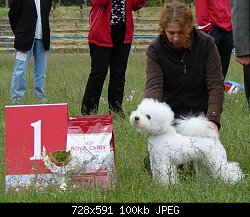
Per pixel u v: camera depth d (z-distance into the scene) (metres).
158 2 41.94
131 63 17.12
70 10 43.00
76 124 5.05
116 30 8.03
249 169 5.54
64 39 33.56
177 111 5.54
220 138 6.34
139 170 5.39
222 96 5.43
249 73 7.51
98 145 4.96
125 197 4.77
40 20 9.48
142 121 4.96
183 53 5.43
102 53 8.00
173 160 5.03
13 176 4.98
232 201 4.65
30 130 5.04
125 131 6.87
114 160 5.00
